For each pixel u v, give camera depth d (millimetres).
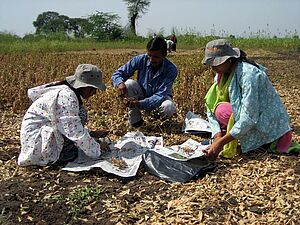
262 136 2521
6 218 1874
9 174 2342
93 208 1988
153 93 3102
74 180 2264
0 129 3227
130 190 2150
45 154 2369
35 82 4902
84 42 19094
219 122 2621
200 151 2510
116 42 19734
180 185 2207
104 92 3879
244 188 2137
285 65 8320
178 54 11211
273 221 1838
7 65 6617
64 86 2381
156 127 3158
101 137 2715
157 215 1917
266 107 2486
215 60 2385
